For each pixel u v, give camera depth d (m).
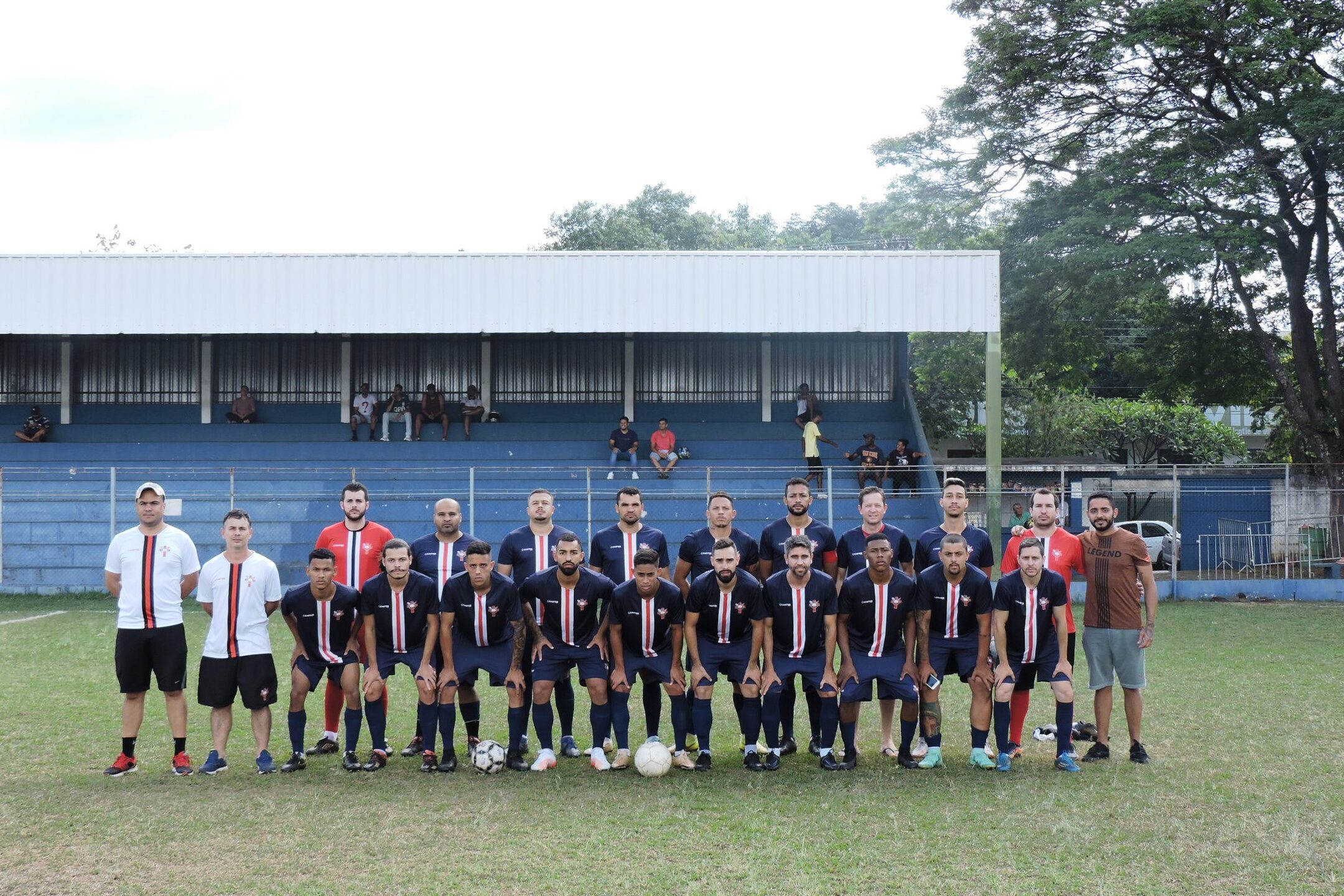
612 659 8.26
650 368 26.00
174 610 7.93
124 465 23.67
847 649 8.18
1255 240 22.67
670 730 9.52
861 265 21.27
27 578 20.39
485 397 25.61
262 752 8.00
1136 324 29.28
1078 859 6.04
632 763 8.27
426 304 21.16
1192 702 10.44
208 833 6.52
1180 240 23.00
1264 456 38.75
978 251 21.20
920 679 8.23
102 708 10.12
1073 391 34.91
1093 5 24.03
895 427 25.14
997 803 7.12
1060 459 31.23
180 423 24.98
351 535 8.91
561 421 25.59
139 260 21.08
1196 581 20.70
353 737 8.12
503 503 22.05
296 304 21.14
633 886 5.65
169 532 8.00
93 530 20.81
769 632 8.16
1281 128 23.62
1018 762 8.36
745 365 26.00
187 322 21.05
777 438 25.23
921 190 29.28
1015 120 26.58
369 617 8.13
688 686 9.73
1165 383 28.39
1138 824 6.65
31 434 24.08
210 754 8.02
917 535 21.59
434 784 7.66
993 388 21.08
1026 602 8.14
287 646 14.60
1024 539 8.20
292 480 22.52
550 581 8.12
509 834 6.50
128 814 6.86
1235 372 27.52
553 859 6.07
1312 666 12.60
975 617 8.22
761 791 7.48
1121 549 8.30
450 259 21.19
